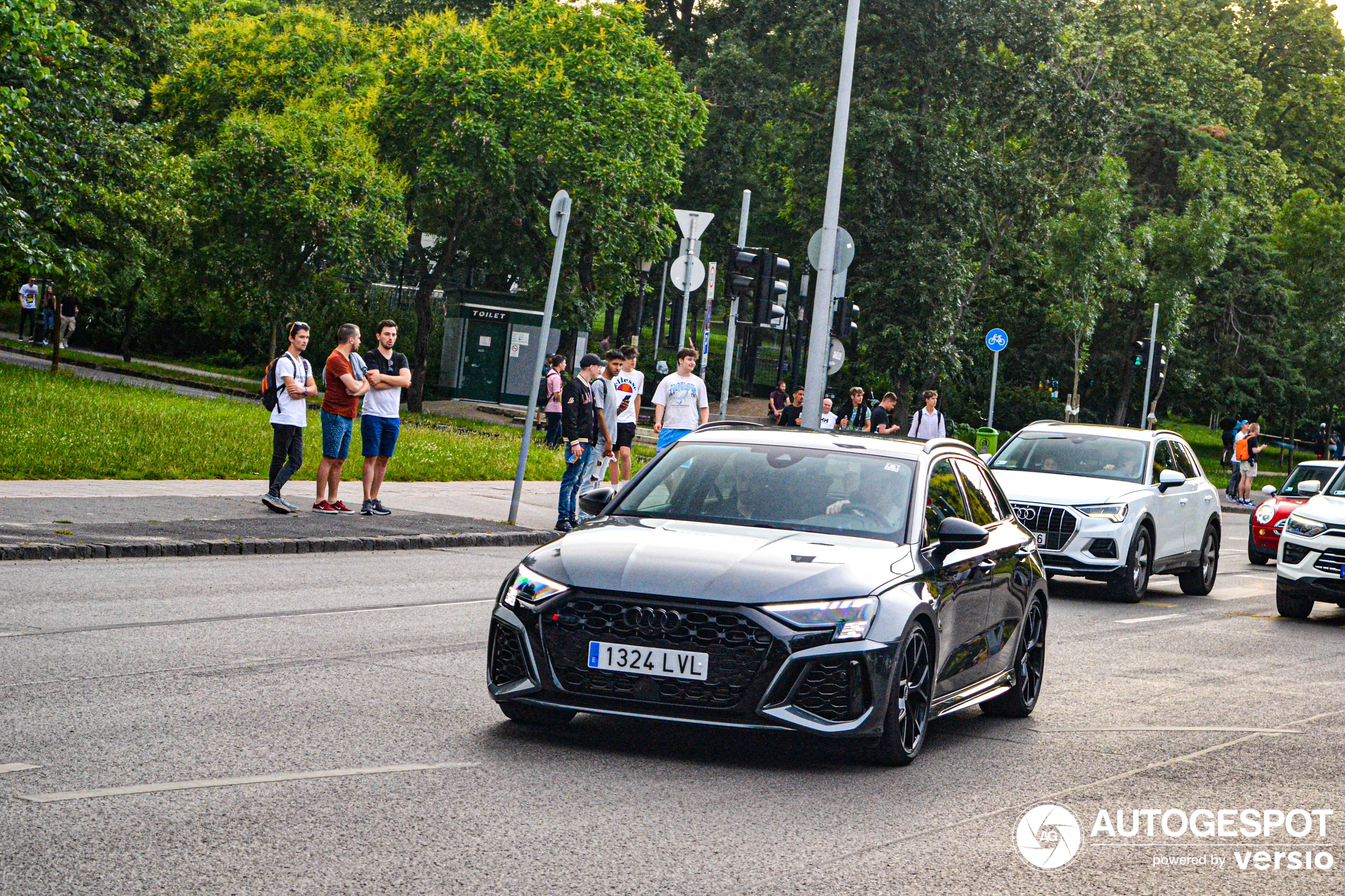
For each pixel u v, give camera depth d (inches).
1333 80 3026.6
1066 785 279.6
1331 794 282.5
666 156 1662.2
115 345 1988.2
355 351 711.7
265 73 1726.1
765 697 261.3
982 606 325.4
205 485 781.3
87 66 1341.0
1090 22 2028.8
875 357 1685.5
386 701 316.2
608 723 310.0
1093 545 629.0
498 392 1925.4
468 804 235.1
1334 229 2471.7
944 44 1663.4
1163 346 2143.2
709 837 224.5
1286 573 605.3
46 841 200.8
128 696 304.5
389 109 1599.4
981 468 372.8
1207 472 2139.5
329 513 707.4
